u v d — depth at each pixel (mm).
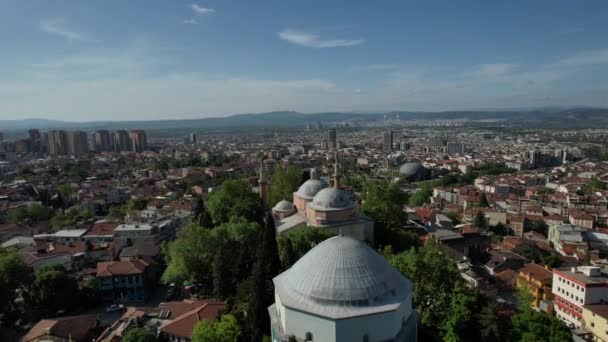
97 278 104438
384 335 47969
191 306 85188
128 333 69625
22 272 93812
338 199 103688
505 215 175125
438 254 77375
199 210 133125
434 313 72312
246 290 80312
